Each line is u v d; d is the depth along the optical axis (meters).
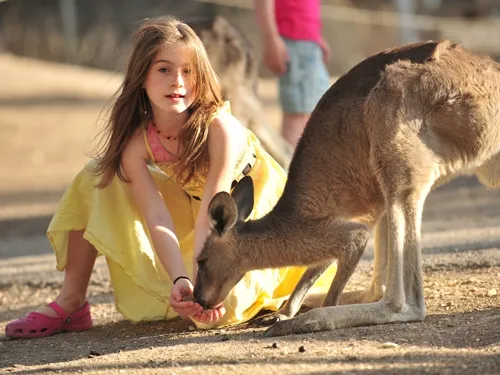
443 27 42.97
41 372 8.73
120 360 8.89
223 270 10.18
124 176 10.36
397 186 9.76
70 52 41.81
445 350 8.27
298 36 16.12
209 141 10.27
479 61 10.17
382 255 10.45
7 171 27.55
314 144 10.27
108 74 40.44
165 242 9.99
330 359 8.23
